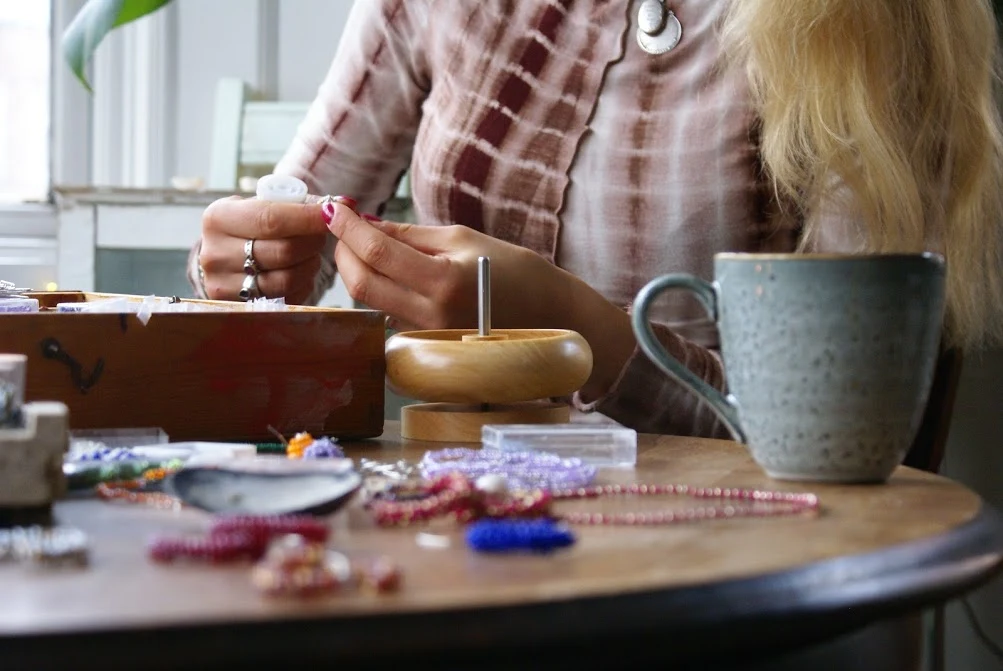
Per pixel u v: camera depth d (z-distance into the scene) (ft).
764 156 4.13
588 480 2.47
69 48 4.57
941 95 3.96
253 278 3.74
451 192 4.55
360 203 5.02
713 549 2.05
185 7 7.98
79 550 1.96
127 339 2.75
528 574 1.93
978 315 3.99
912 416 2.50
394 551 2.03
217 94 7.82
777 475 2.54
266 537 1.99
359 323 2.93
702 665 1.94
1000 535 2.24
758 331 2.49
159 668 1.66
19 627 1.65
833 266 2.43
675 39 4.30
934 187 3.96
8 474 2.16
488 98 4.51
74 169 8.07
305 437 2.65
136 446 2.63
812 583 1.95
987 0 4.10
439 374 2.88
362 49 4.82
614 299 4.42
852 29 3.80
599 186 4.39
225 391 2.83
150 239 6.88
